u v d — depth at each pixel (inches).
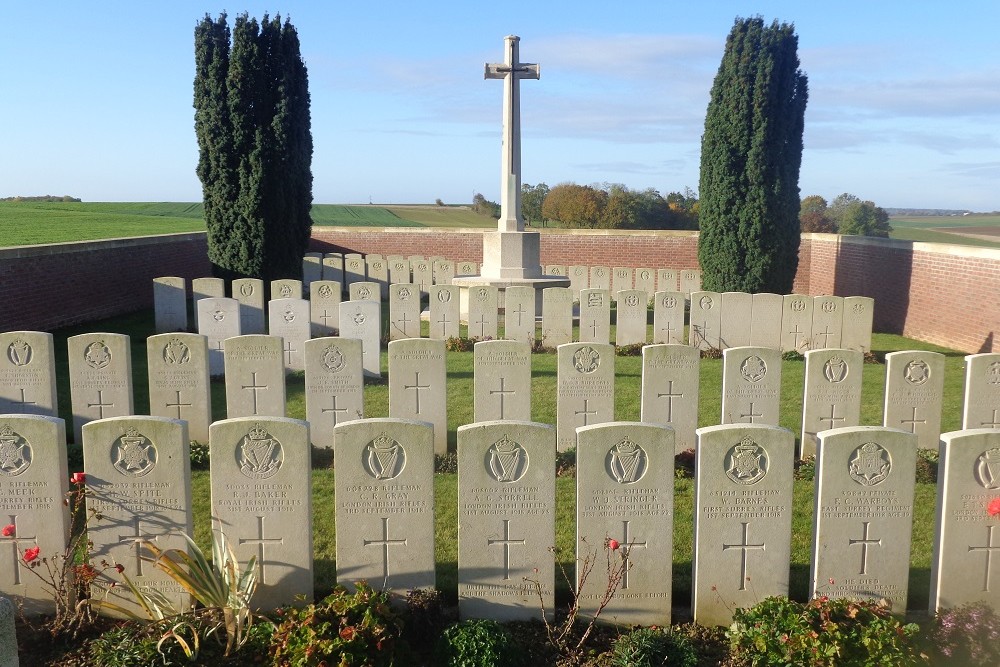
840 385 362.9
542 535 226.1
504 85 745.6
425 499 226.4
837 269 916.6
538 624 225.8
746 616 213.5
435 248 1234.0
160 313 696.4
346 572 229.3
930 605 233.1
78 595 223.3
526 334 642.2
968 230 2711.6
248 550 226.5
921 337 735.1
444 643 206.4
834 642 197.3
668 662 202.8
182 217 2251.5
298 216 874.8
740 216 799.7
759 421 369.1
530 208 2502.5
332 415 378.3
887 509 223.9
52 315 708.0
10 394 376.8
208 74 812.0
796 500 312.0
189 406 381.7
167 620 209.8
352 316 502.6
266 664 200.8
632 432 221.6
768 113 776.9
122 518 223.9
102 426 220.2
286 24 824.9
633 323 637.9
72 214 2042.3
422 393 375.2
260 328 676.7
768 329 627.8
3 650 153.6
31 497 223.3
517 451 223.0
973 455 222.7
